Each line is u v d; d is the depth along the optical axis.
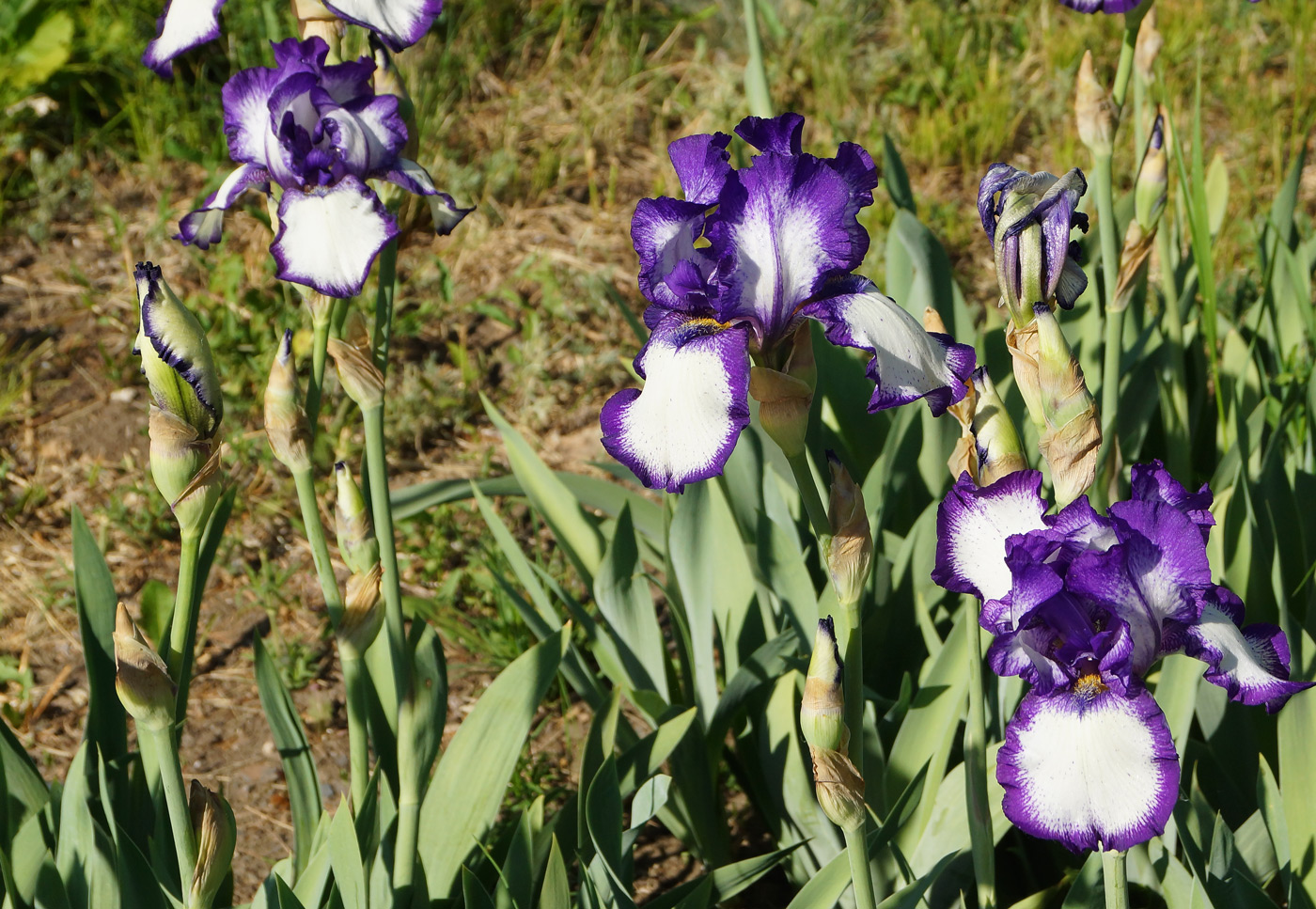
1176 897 1.33
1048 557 1.17
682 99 3.48
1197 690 1.48
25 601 2.05
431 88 3.34
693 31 3.81
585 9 3.87
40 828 1.37
